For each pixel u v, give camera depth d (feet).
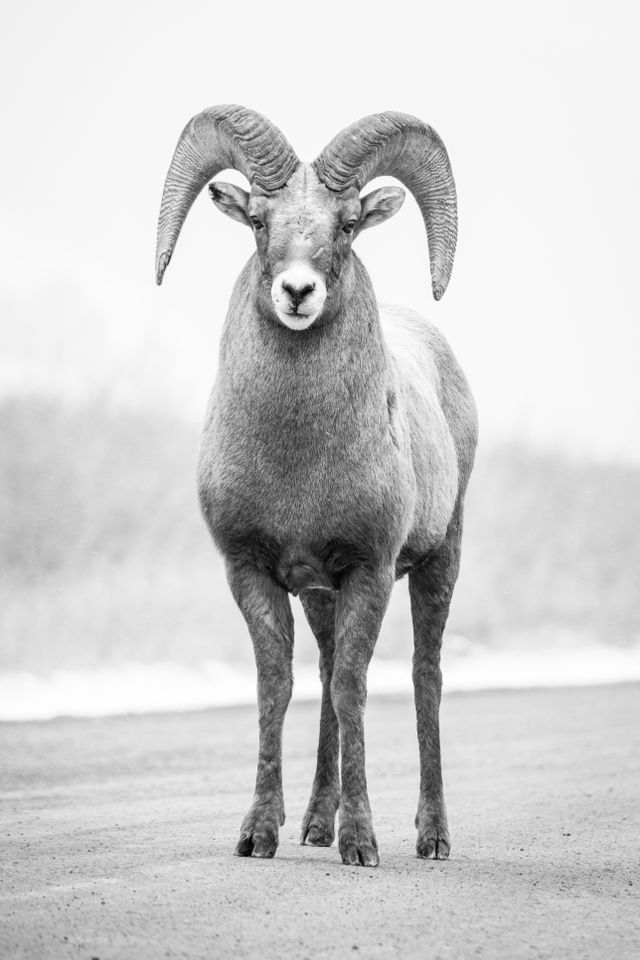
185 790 129.18
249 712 189.98
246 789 130.31
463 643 277.23
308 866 88.22
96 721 176.76
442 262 108.27
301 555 96.02
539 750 163.02
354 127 100.17
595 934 73.41
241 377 95.30
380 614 96.27
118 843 97.09
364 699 94.48
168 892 78.43
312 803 102.94
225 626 240.53
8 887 79.51
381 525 95.96
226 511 95.66
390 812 119.96
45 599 241.14
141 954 65.31
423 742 104.27
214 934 69.56
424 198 108.27
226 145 99.91
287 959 65.67
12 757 146.30
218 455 96.12
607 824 113.50
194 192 105.40
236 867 86.69
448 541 112.37
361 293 97.76
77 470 304.91
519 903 80.33
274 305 92.22
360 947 68.18
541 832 109.40
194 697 205.57
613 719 190.80
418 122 104.06
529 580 319.27
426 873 88.53
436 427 110.52
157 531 286.87
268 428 94.22
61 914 72.54
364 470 95.20
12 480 293.64
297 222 94.02
